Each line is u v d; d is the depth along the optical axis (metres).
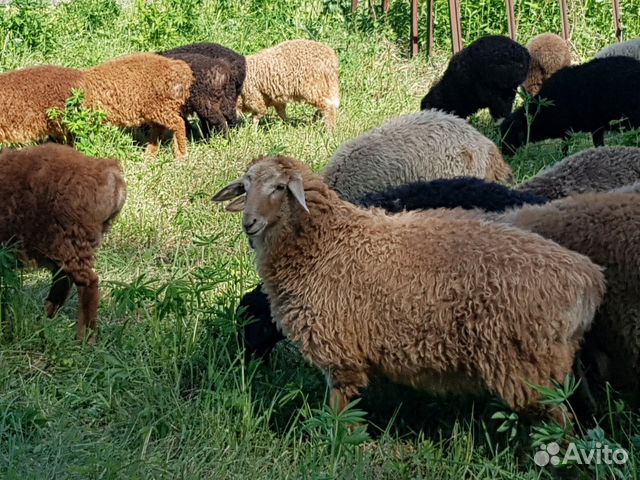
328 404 5.46
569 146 9.62
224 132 10.84
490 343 4.60
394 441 5.20
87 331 6.36
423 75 13.05
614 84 9.19
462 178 6.41
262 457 5.02
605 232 5.04
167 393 5.55
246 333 5.93
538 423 4.73
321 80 11.02
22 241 6.23
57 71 9.88
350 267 4.98
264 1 14.60
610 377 5.22
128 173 9.38
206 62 10.54
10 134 9.78
